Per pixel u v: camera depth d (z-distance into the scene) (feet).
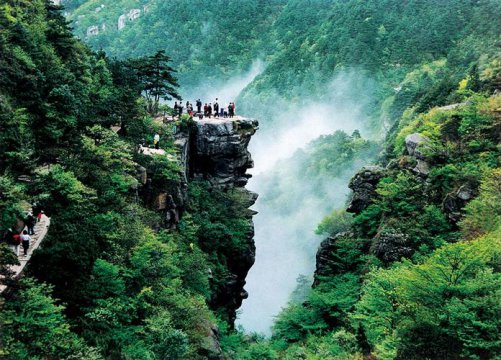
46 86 131.85
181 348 97.66
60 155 121.08
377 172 185.06
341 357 119.44
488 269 90.84
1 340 70.79
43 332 76.79
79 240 94.17
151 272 111.24
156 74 205.05
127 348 92.02
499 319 85.05
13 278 79.97
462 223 135.74
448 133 166.71
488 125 160.86
